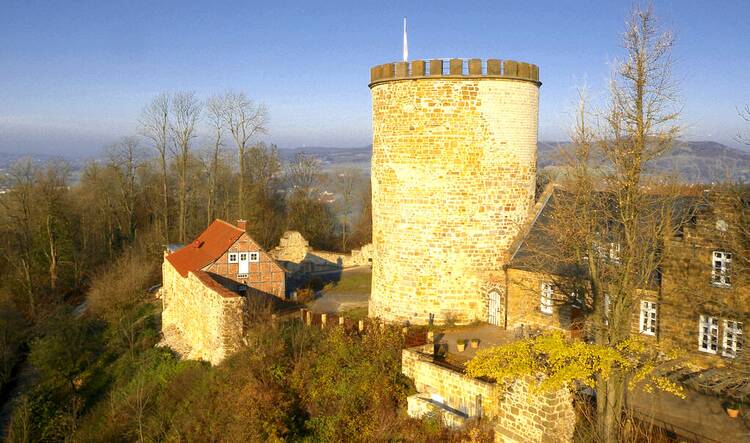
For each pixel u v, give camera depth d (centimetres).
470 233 2981
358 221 7144
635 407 1944
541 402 1656
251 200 6425
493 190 2983
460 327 2934
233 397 2434
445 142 2927
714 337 2316
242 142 6331
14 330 4241
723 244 2208
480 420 1928
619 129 1766
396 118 3002
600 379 1697
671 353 1972
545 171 3975
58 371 3709
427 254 3000
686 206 2391
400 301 3084
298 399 2427
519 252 2947
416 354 2377
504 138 2972
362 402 2289
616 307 1845
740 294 2211
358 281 4719
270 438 2177
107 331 4288
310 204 6744
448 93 2905
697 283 2336
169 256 4312
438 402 2188
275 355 2606
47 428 3098
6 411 3459
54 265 5412
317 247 6625
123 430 2814
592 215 2155
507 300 2886
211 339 3027
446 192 2952
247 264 3866
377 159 3153
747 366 1942
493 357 1789
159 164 6825
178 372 3089
